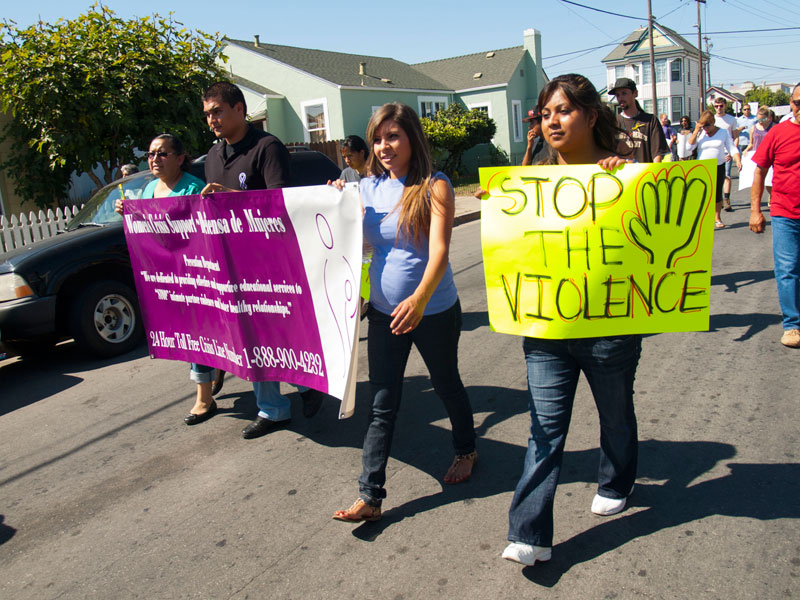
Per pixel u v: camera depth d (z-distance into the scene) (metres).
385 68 28.77
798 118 4.47
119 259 6.33
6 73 11.17
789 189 4.60
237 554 2.88
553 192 2.58
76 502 3.51
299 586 2.62
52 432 4.55
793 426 3.56
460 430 3.27
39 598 2.71
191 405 4.80
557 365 2.60
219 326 3.91
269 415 4.12
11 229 10.20
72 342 7.11
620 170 2.52
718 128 9.95
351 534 2.95
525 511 2.53
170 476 3.70
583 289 2.58
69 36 11.44
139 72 11.59
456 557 2.71
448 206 2.78
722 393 4.11
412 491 3.28
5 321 5.64
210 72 13.00
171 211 3.86
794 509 2.81
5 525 3.34
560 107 2.54
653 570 2.50
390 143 2.83
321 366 3.39
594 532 2.78
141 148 12.16
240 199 3.43
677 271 2.54
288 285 3.41
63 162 11.38
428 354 3.05
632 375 2.64
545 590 2.46
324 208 3.10
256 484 3.50
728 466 3.21
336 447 3.87
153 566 2.86
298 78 23.25
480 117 27.30
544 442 2.56
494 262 2.69
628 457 2.77
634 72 50.41
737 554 2.55
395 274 2.88
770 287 6.50
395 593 2.53
